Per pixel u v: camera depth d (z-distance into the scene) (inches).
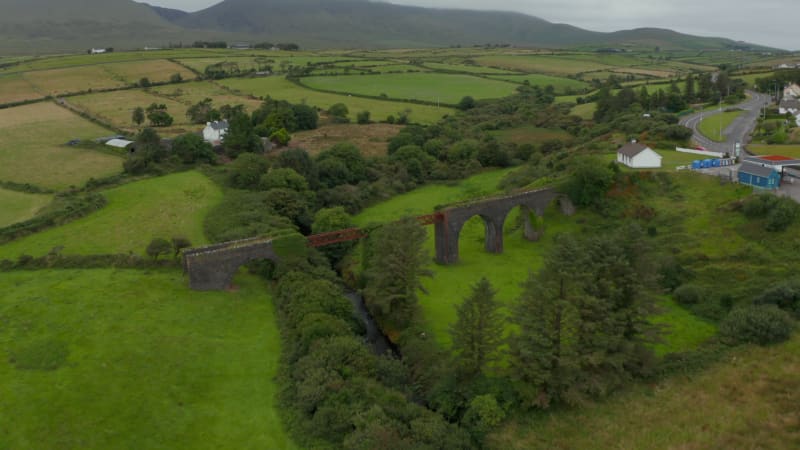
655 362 2395.4
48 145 5984.3
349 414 2052.2
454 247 3715.6
